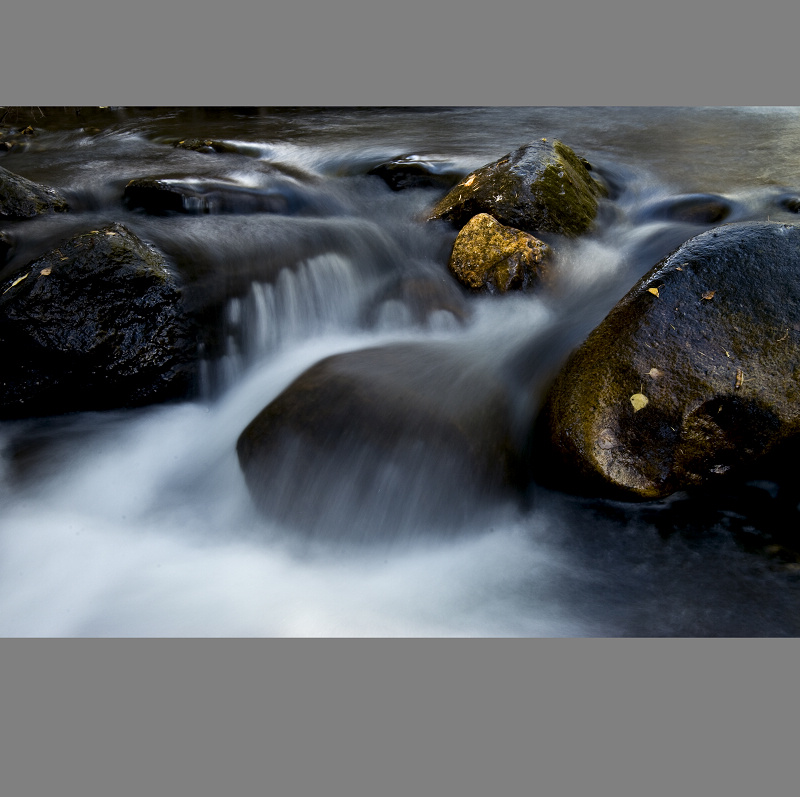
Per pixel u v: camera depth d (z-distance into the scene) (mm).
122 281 5508
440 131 12523
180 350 5773
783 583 4141
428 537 4570
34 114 13609
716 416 4328
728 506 4676
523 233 6836
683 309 4508
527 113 14289
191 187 7645
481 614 4070
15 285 5324
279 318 6547
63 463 5246
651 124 12891
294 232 7215
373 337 6594
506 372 5539
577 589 4219
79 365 5414
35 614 4090
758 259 4555
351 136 12047
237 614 4082
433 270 7086
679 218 8172
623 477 4418
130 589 4277
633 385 4445
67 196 7727
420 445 4676
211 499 4984
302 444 4781
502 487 4719
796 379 4293
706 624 3914
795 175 9281
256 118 14047
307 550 4582
